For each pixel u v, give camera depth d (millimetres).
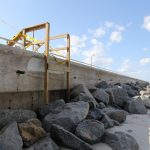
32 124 5355
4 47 6207
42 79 7922
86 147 5160
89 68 12211
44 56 7949
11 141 4543
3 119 5539
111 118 7992
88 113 7277
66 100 9383
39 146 4914
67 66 9352
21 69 6922
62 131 5375
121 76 21281
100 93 10336
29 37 9039
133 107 10656
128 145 5477
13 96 6887
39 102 7945
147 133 6918
